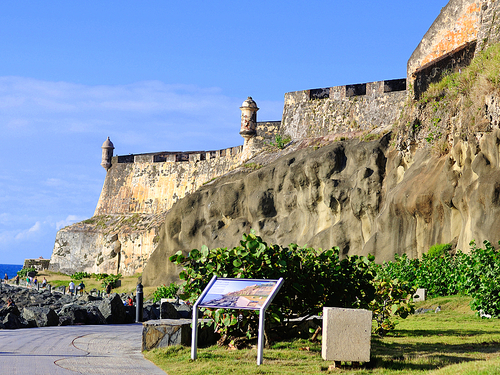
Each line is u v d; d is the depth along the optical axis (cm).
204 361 956
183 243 5438
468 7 3838
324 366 892
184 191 7181
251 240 1139
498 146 2678
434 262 2478
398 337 1320
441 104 3650
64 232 7938
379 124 4853
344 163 4603
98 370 856
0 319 1675
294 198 4794
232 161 6525
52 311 1738
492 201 2578
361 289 1266
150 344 1102
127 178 7825
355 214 4234
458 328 1492
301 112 5406
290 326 1264
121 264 7169
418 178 3572
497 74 2769
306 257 1241
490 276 1720
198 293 1147
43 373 805
